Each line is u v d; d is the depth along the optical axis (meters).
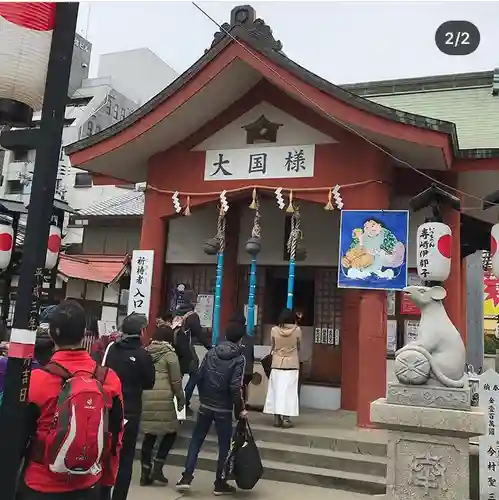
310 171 9.12
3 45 3.28
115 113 31.11
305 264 11.21
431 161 9.01
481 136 10.59
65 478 3.05
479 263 15.83
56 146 3.21
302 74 8.49
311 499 6.46
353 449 7.55
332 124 9.05
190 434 8.36
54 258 8.26
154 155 10.34
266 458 7.66
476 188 10.22
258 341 11.34
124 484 5.38
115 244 22.33
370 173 8.70
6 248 8.12
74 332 3.36
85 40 33.28
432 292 5.66
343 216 8.77
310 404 10.79
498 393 6.26
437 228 6.59
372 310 8.48
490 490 6.16
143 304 9.89
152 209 10.21
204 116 9.73
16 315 3.04
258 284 11.55
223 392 6.50
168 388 6.76
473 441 7.16
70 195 29.38
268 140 9.55
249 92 9.60
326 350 10.98
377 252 8.50
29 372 3.04
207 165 9.87
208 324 11.65
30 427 3.07
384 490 6.69
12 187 29.00
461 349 5.46
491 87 12.30
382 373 8.31
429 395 5.33
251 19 9.72
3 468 2.92
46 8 3.30
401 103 12.61
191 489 6.72
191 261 11.88
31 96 3.47
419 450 5.30
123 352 5.57
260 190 9.38
